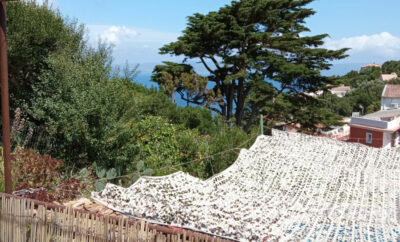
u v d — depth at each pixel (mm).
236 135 10688
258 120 28828
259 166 6469
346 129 31469
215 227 4051
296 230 4043
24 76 11055
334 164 6469
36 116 10031
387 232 3932
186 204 4957
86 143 9070
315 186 5629
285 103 25328
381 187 5441
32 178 6402
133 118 10188
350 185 5578
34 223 3527
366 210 4680
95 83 9422
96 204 5629
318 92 29328
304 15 25484
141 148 10148
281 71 23938
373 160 6496
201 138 13039
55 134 9359
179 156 11109
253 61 23594
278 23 24734
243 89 27328
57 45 12133
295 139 7473
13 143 9102
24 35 10906
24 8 11328
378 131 25938
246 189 5727
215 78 27484
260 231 3998
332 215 4523
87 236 3248
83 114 8695
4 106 4332
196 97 26391
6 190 4488
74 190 6289
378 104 64438
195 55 24828
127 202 4797
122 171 9102
